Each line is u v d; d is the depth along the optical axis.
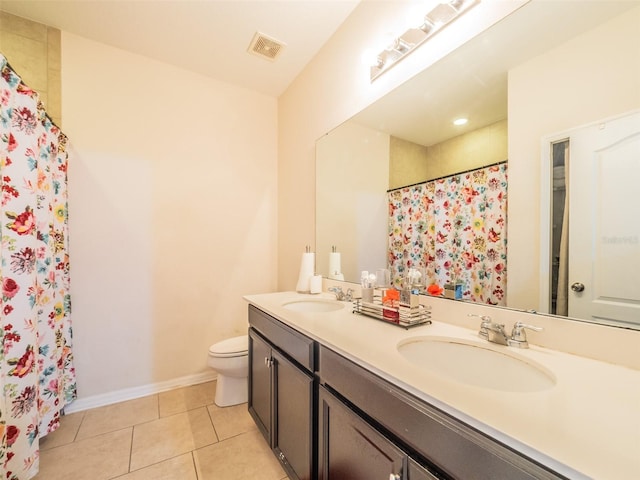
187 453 1.46
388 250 1.46
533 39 0.91
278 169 2.60
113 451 1.46
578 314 0.81
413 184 1.33
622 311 0.73
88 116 1.87
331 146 1.87
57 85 1.78
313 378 1.04
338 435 0.90
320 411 1.00
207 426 1.68
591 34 0.79
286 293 1.95
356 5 1.64
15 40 1.67
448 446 0.55
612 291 0.75
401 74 1.36
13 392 1.13
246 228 2.45
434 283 1.23
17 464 1.13
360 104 1.62
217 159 2.33
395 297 1.18
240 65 2.16
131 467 1.36
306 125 2.16
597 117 0.78
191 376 2.21
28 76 1.70
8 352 1.11
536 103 0.91
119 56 1.97
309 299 1.74
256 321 1.60
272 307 1.49
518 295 0.94
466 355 0.92
